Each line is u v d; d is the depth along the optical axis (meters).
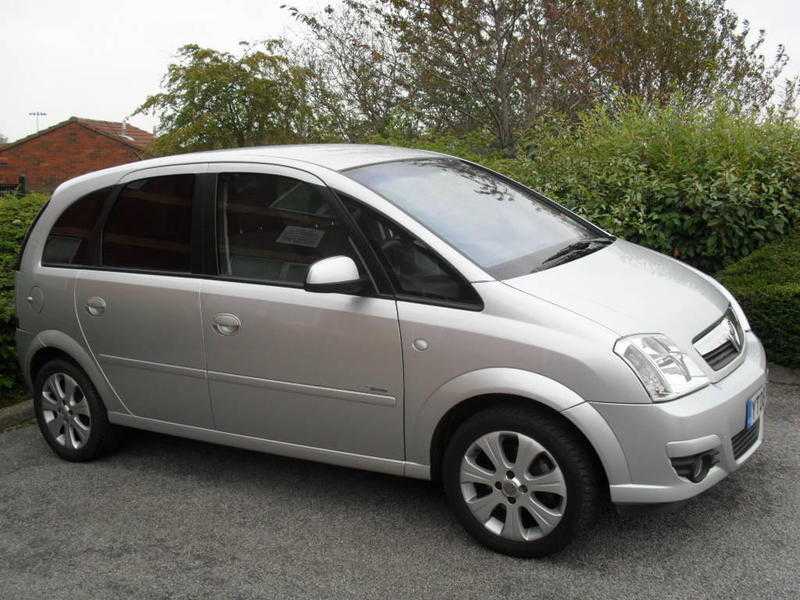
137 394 4.66
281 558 3.80
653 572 3.46
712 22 13.77
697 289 4.05
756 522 3.78
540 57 12.33
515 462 3.55
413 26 12.36
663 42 13.06
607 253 4.25
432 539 3.87
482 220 4.13
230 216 4.31
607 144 8.20
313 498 4.38
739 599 3.24
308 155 4.35
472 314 3.57
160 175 4.63
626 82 12.85
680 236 6.95
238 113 13.33
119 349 4.65
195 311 4.29
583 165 7.83
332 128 13.64
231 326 4.17
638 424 3.28
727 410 3.42
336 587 3.54
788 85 8.80
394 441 3.84
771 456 4.43
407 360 3.70
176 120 13.27
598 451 3.33
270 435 4.24
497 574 3.53
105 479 4.81
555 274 3.76
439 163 4.68
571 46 12.45
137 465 4.97
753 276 6.20
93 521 4.30
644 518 3.88
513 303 3.52
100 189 4.87
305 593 3.51
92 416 4.92
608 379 3.30
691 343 3.53
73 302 4.80
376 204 3.91
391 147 4.86
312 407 4.03
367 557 3.75
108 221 4.78
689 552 3.58
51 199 5.12
